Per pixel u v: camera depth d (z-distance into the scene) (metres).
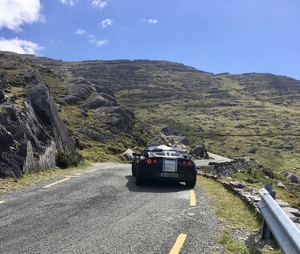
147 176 10.34
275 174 31.03
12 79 43.34
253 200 7.68
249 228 5.99
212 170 21.95
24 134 12.09
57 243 4.94
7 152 10.75
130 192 9.16
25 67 59.28
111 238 5.18
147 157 10.53
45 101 16.56
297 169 96.88
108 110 44.22
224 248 4.90
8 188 9.16
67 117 38.09
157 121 183.25
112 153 30.36
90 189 9.39
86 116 41.25
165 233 5.49
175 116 198.12
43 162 13.20
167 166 10.28
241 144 136.50
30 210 6.84
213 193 9.55
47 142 14.84
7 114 12.34
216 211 7.16
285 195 12.78
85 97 50.47
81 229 5.63
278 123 180.00
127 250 4.70
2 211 6.71
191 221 6.28
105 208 7.14
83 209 7.00
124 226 5.84
